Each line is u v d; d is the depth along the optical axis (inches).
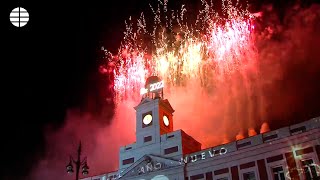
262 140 1817.2
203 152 1971.0
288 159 1689.2
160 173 2020.2
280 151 1726.1
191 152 2122.3
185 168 1974.7
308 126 1706.4
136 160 2162.9
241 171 1803.6
